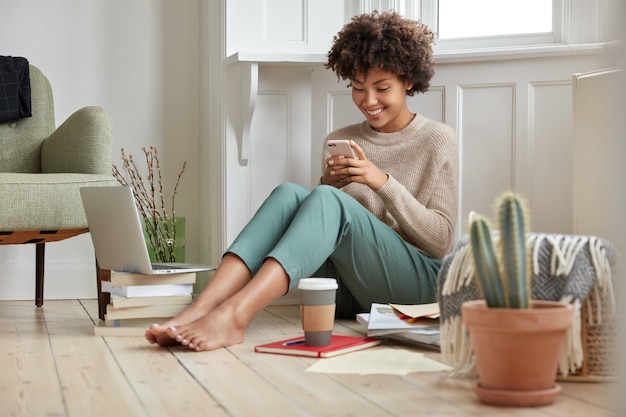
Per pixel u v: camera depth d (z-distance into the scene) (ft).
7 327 8.52
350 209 7.98
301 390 5.37
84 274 11.66
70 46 11.82
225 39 10.66
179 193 12.20
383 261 8.27
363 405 4.94
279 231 7.76
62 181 9.01
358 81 8.93
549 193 9.65
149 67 12.09
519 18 10.34
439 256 8.66
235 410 4.84
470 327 4.97
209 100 11.35
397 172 8.98
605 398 5.05
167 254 10.98
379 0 10.82
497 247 5.24
